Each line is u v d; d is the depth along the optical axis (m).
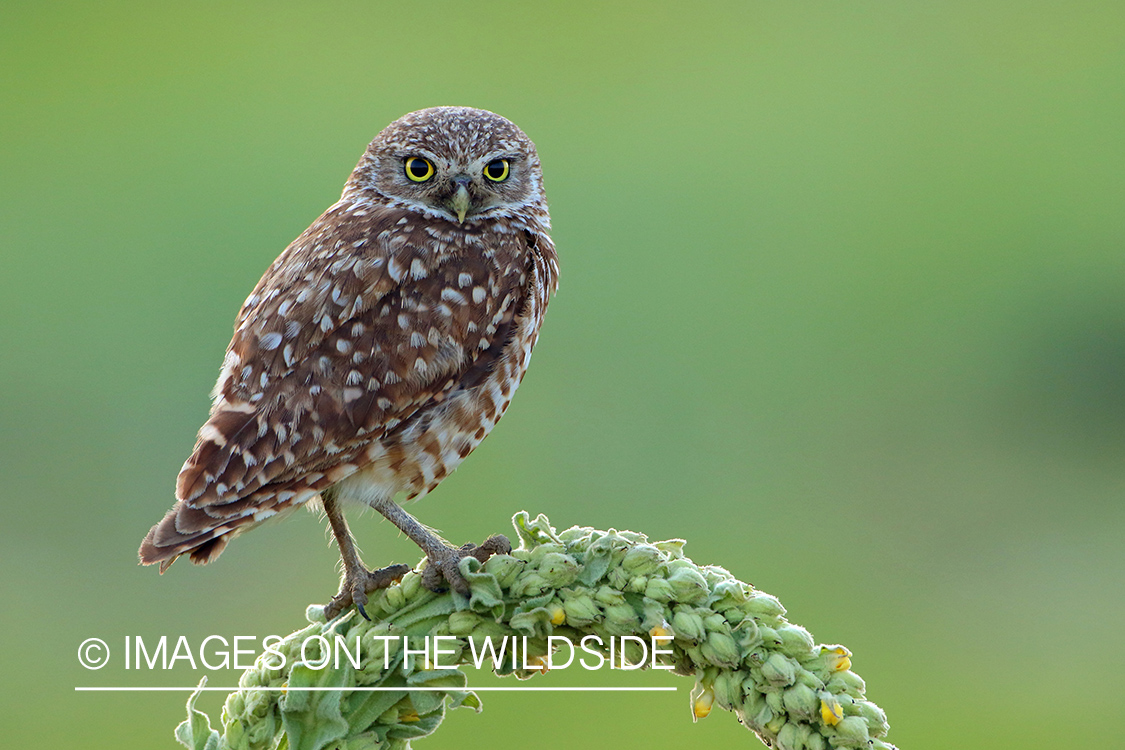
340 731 4.67
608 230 22.50
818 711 4.62
